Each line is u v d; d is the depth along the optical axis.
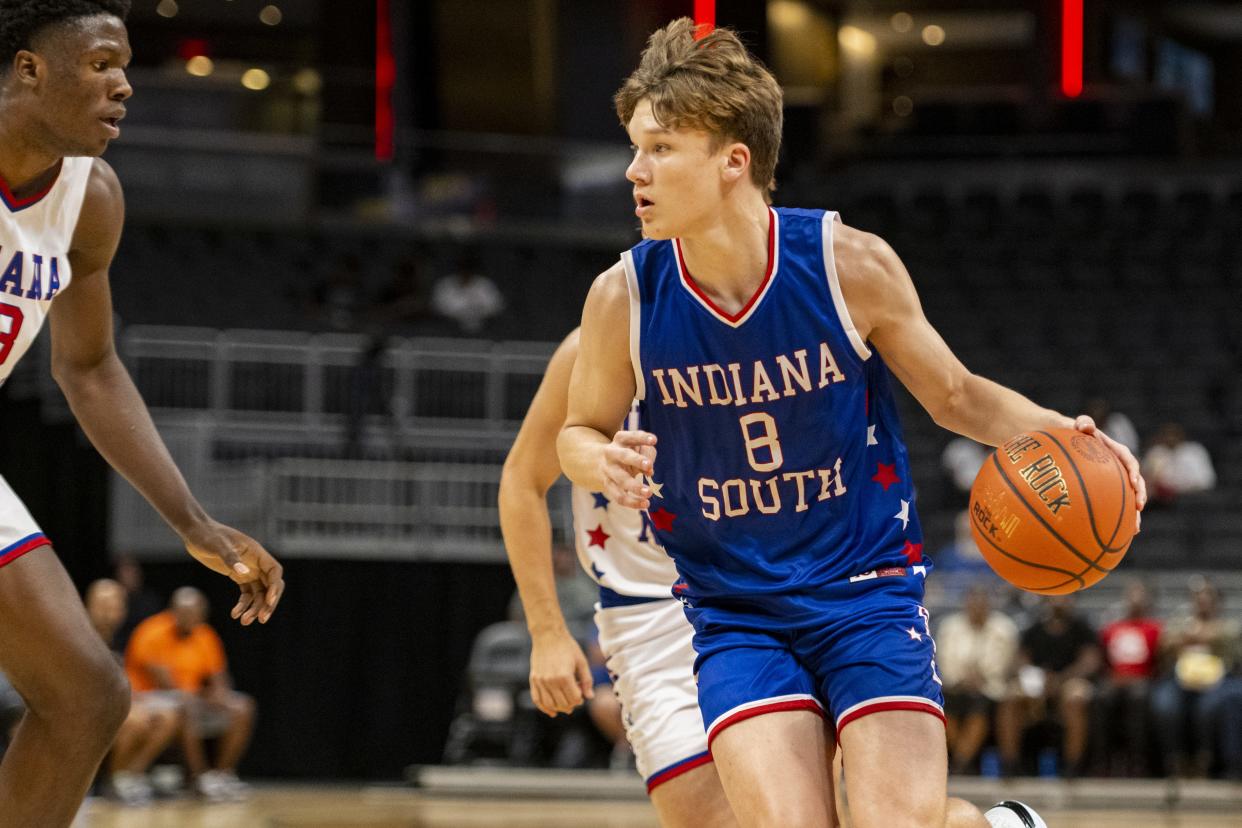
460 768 12.08
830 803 3.03
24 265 3.32
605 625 4.06
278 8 25.48
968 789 11.13
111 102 3.23
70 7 3.16
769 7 25.33
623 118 3.23
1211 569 14.91
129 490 14.12
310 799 11.64
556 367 3.82
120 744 11.01
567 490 14.17
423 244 21.22
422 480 14.38
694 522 3.32
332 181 21.36
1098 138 23.12
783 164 21.16
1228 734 11.23
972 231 21.69
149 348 15.94
